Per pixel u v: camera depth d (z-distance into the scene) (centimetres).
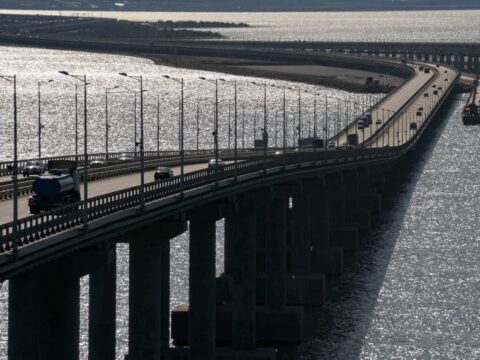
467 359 15612
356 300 18625
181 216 13638
